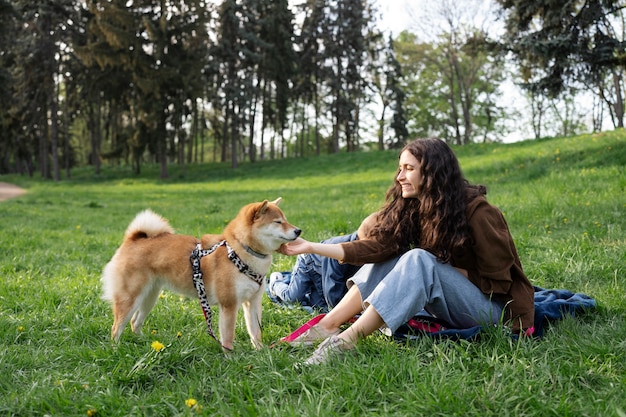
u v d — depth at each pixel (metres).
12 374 2.99
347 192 16.56
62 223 11.77
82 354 3.25
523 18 14.80
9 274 5.81
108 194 23.53
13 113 37.06
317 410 2.30
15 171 56.31
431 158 3.21
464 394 2.41
